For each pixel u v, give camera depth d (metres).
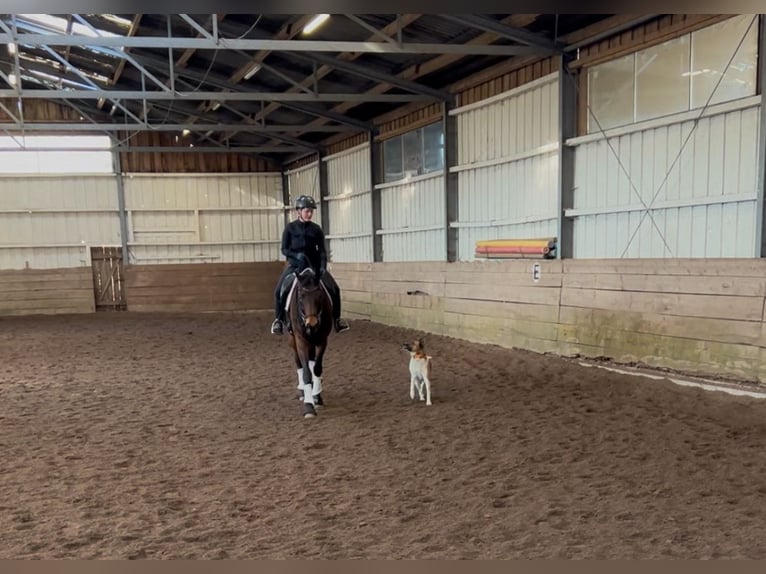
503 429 4.27
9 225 14.14
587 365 6.32
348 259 13.23
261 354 8.09
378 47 6.79
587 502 2.94
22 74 12.00
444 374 6.34
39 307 14.35
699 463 3.44
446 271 9.29
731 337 5.11
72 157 14.45
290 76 9.98
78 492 3.20
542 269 7.30
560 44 6.89
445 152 9.28
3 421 4.71
